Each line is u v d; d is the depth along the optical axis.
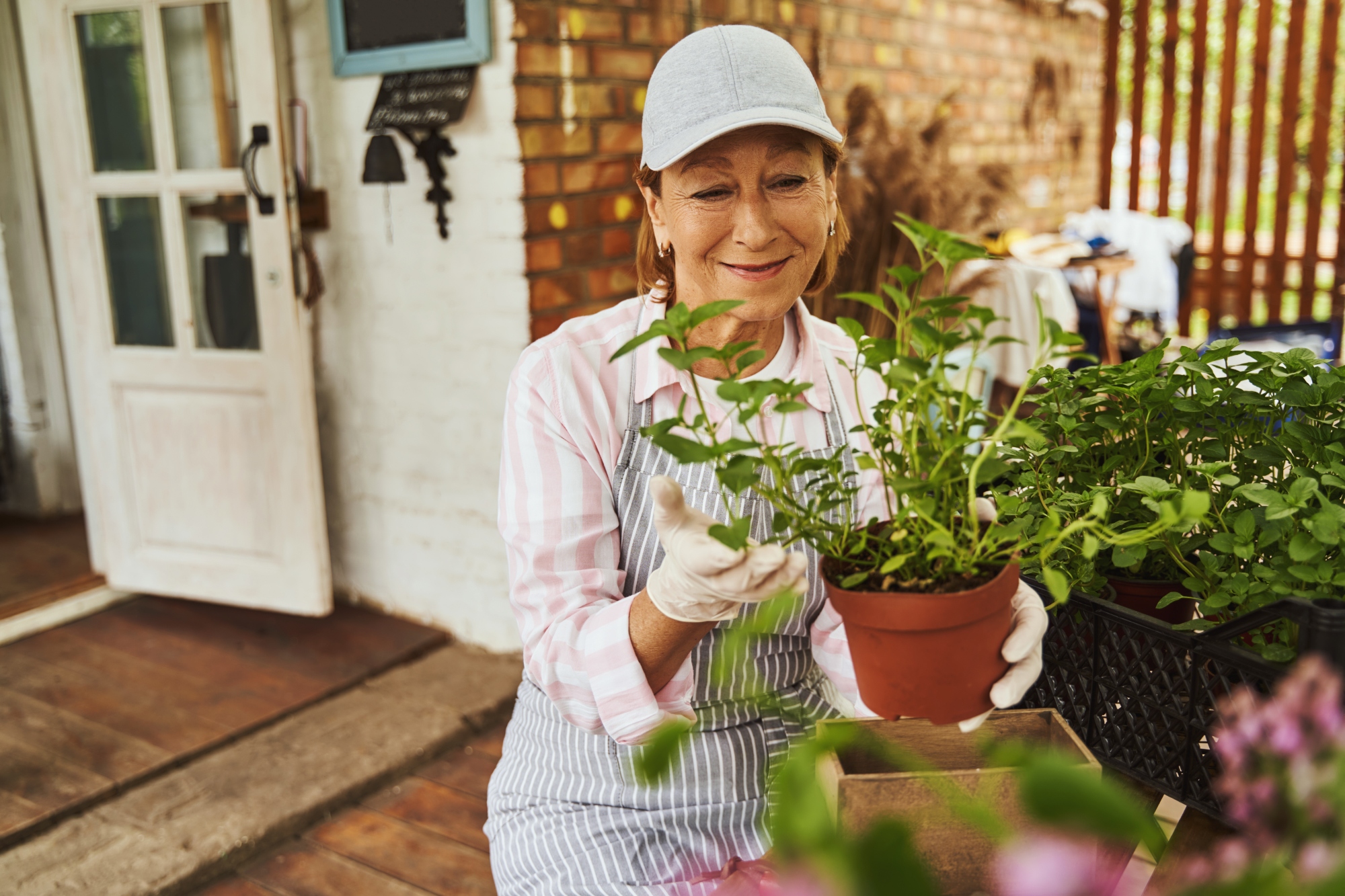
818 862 0.45
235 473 3.21
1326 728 0.50
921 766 0.53
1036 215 5.78
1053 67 5.66
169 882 2.12
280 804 2.38
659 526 0.85
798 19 3.74
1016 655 0.80
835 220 1.20
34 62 3.19
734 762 1.11
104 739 2.63
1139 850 0.89
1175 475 1.11
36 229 4.09
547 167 2.81
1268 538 0.92
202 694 2.86
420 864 2.24
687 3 3.20
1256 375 1.08
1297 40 5.80
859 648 0.79
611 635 0.96
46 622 3.31
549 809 1.12
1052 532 0.78
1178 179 6.41
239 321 3.18
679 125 1.02
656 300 1.19
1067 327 4.20
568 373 1.14
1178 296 5.45
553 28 2.77
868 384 1.24
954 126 4.83
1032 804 0.44
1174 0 6.07
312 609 3.18
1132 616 0.93
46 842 2.25
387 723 2.72
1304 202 6.11
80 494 4.33
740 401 0.71
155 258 3.24
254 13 2.86
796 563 0.78
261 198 2.96
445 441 3.08
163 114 3.07
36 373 4.18
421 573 3.25
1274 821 0.51
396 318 3.09
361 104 2.99
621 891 1.05
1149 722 0.94
